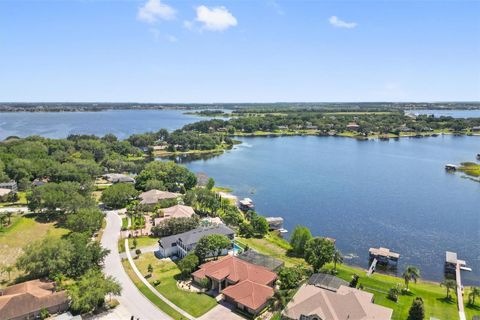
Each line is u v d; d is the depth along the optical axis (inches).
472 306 3171.8
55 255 3388.3
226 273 3358.8
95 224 4542.3
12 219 4918.8
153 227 4628.4
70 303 2920.8
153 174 6939.0
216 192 6678.2
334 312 2716.5
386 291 3390.7
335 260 3772.1
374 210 5954.7
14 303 2770.7
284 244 4532.5
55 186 5620.1
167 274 3617.1
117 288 2997.0
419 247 4591.5
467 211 5944.9
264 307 3021.7
